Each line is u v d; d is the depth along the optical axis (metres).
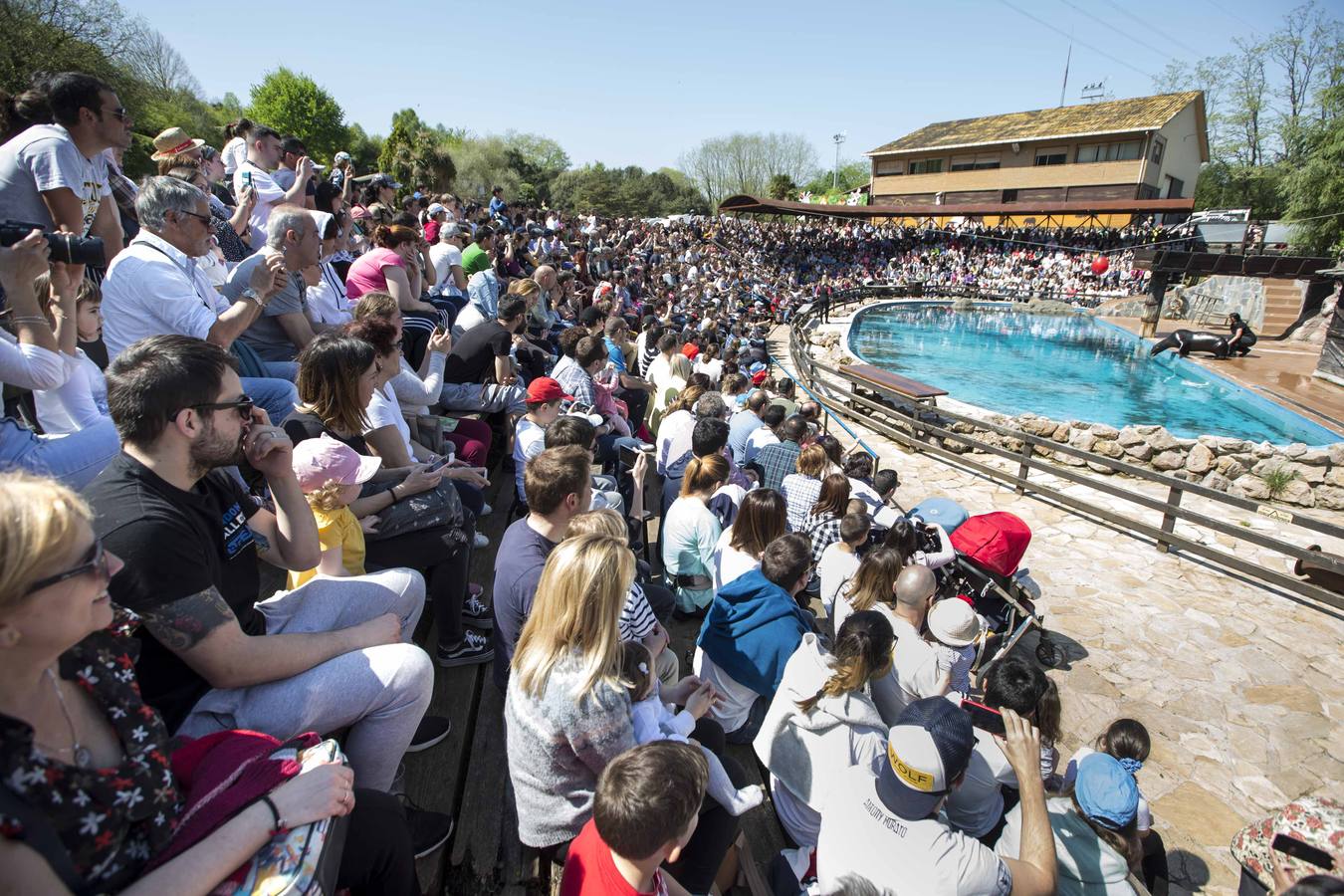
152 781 1.38
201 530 1.84
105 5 23.20
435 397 4.34
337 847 1.55
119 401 1.69
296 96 48.88
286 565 2.27
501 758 2.98
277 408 3.44
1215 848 3.80
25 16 19.41
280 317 4.04
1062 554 7.38
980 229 40.47
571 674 2.00
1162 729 4.71
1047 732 3.04
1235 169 42.41
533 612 2.11
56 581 1.15
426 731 2.92
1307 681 5.26
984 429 10.32
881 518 5.34
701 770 1.72
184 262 3.23
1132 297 31.27
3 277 2.41
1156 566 7.12
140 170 17.77
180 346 1.78
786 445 5.84
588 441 3.92
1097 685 5.15
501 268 11.41
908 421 10.77
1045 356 23.09
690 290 24.25
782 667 3.12
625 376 7.94
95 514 1.67
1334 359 17.12
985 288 37.47
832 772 2.69
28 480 1.20
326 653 2.04
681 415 5.57
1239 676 5.30
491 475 5.85
